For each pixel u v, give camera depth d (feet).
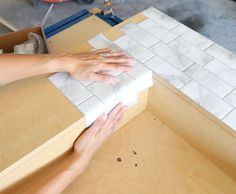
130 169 2.39
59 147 2.13
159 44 2.64
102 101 2.19
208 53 2.54
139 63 2.45
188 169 2.38
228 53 2.54
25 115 2.11
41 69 2.30
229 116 2.07
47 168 2.19
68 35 3.78
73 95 2.23
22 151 1.92
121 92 2.26
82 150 2.21
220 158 2.31
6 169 1.84
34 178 2.13
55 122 2.07
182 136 2.59
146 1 7.02
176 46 2.61
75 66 2.34
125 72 2.38
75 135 2.17
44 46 3.29
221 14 6.67
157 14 2.97
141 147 2.53
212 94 2.21
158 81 2.39
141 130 2.66
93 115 2.16
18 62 2.27
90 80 2.32
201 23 6.46
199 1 7.02
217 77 2.33
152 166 2.41
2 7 6.89
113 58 2.43
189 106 2.26
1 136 1.99
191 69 2.40
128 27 2.83
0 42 3.35
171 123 2.62
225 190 2.25
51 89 2.28
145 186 2.29
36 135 2.00
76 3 6.89
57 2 6.81
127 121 2.70
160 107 2.62
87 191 2.28
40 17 6.63
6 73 2.24
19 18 6.63
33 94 2.25
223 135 2.12
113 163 2.43
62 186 2.12
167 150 2.51
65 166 2.16
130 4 6.91
